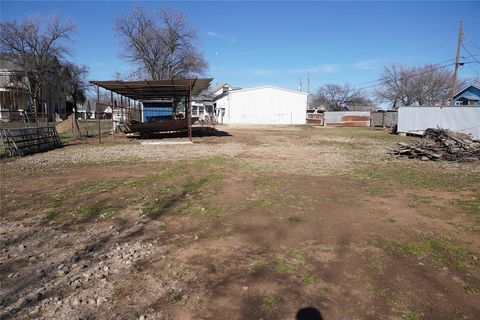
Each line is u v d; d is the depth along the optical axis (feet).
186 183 24.22
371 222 15.85
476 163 33.65
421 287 10.12
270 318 8.69
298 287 10.14
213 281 10.51
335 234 14.33
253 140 61.00
